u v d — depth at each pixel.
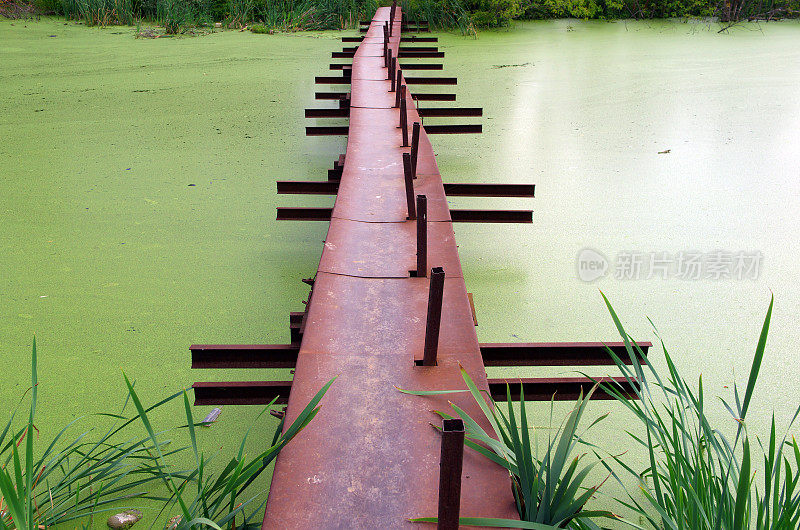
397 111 4.55
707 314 3.01
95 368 2.65
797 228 3.84
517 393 2.11
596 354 2.19
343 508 1.39
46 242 3.70
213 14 10.90
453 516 1.21
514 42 9.44
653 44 9.29
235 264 3.49
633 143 5.30
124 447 2.24
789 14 11.41
